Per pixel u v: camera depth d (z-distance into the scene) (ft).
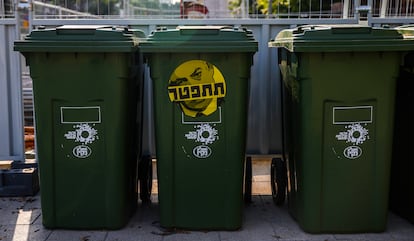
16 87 18.65
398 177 14.61
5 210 15.20
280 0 22.40
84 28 12.73
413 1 19.20
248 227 13.82
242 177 13.29
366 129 12.84
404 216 14.40
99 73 12.83
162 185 13.28
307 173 13.00
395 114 14.57
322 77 12.57
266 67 18.80
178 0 25.62
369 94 12.69
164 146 13.08
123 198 13.50
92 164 13.21
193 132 13.01
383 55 12.53
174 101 12.89
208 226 13.44
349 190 13.06
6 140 18.90
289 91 14.17
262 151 19.34
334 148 12.87
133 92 13.89
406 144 14.07
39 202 15.92
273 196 15.96
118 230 13.55
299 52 12.44
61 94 12.94
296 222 14.15
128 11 24.35
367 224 13.25
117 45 12.49
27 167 17.72
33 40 12.62
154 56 12.75
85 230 13.56
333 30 12.35
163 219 13.46
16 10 18.22
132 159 14.20
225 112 12.92
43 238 13.11
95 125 13.06
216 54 12.69
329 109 12.74
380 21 18.51
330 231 13.25
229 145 13.03
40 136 13.14
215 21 18.48
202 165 13.15
